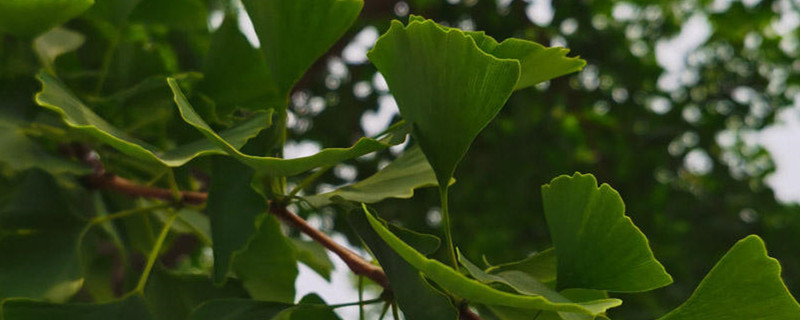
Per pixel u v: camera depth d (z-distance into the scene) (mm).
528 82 889
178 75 1005
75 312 895
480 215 3059
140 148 841
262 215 906
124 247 1021
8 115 962
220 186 915
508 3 3084
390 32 846
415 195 3002
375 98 3039
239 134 879
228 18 1021
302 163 839
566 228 861
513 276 848
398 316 896
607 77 3455
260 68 1023
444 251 3006
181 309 962
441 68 835
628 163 3166
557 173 2924
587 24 3117
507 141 2893
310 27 912
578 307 788
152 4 1125
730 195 3338
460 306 862
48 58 1006
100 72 1024
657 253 3041
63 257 933
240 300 886
